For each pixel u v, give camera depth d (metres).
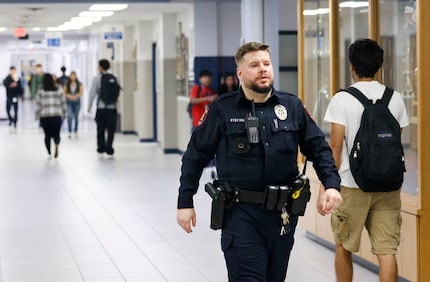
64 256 8.54
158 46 21.80
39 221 10.70
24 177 15.60
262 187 4.92
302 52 9.62
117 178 15.43
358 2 8.10
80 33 33.09
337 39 8.63
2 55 39.16
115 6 17.78
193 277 7.60
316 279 7.45
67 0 16.02
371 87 6.03
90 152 20.81
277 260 5.02
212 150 5.05
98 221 10.70
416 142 6.72
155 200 12.55
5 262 8.25
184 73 19.38
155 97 24.11
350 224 6.08
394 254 5.98
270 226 4.93
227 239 4.94
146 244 9.17
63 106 19.12
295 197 4.94
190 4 17.84
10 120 30.64
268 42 12.95
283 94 5.08
